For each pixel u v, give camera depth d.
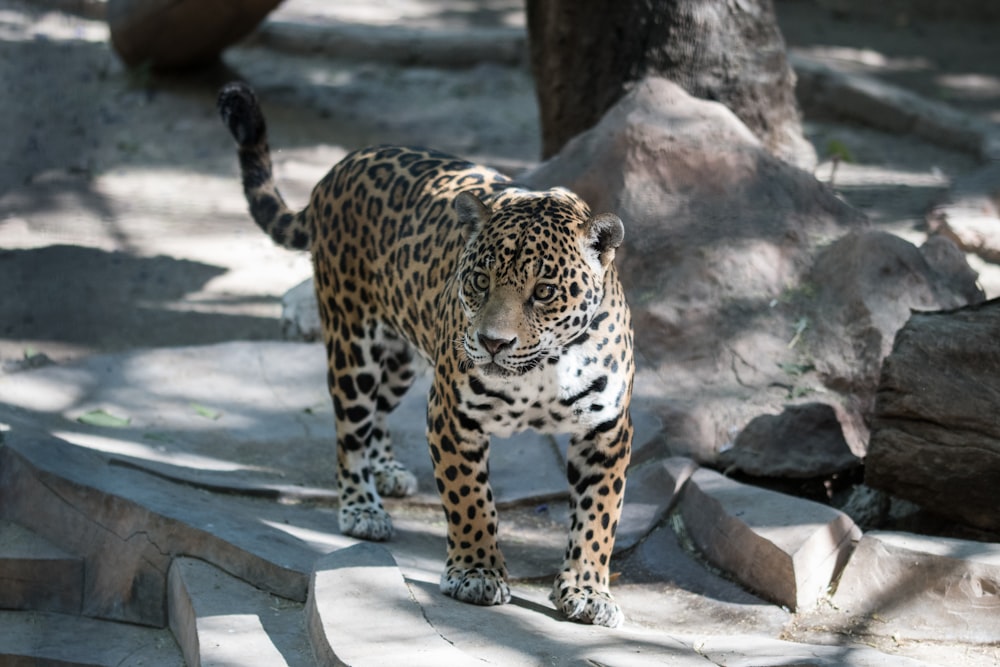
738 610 10.02
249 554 9.97
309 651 8.90
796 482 12.52
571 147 15.24
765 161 14.91
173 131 25.94
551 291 8.59
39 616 10.80
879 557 9.95
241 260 19.77
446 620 9.00
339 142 26.11
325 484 12.54
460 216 9.15
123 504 10.77
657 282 14.14
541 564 10.88
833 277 13.99
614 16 17.27
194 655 9.32
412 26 35.31
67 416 13.52
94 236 17.27
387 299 10.86
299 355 15.59
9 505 11.48
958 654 9.16
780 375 13.33
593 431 9.43
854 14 38.78
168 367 15.04
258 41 32.53
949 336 10.90
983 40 36.88
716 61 17.19
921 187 23.69
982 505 10.87
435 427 9.57
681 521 11.53
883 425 11.02
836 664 8.36
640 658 8.46
